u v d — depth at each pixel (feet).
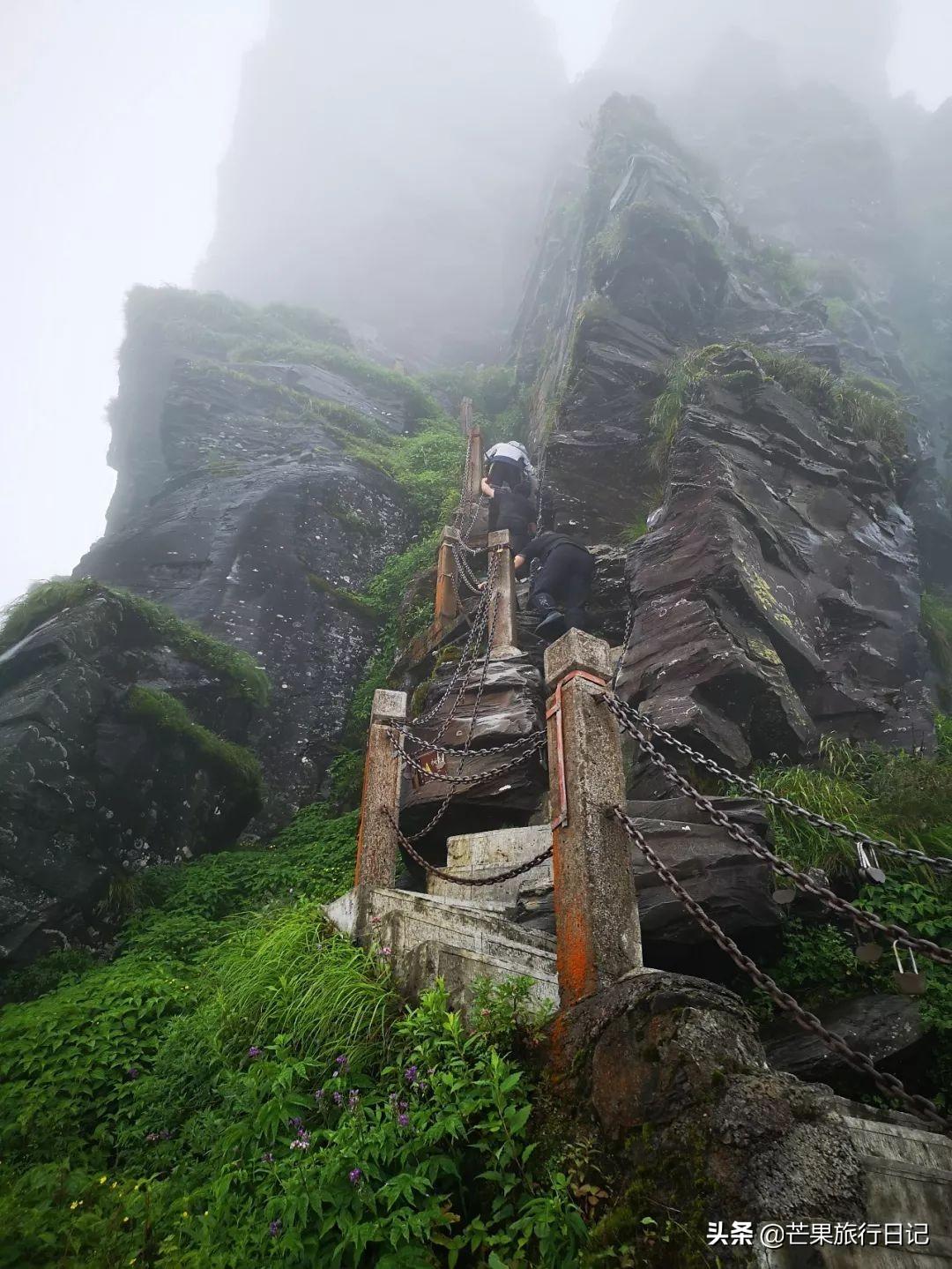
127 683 33.27
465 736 26.21
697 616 27.91
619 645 35.12
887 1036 14.52
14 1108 14.78
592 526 42.75
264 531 50.83
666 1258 8.12
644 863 17.19
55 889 25.95
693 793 10.93
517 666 29.48
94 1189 12.04
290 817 38.81
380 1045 12.85
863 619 31.19
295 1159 10.86
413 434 78.28
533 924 17.94
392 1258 9.29
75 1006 17.88
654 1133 9.06
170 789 30.81
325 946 15.90
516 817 24.75
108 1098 15.12
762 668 26.58
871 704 27.84
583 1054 10.39
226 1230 10.48
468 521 53.06
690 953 16.57
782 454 36.45
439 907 15.33
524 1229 9.22
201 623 44.09
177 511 53.36
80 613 32.63
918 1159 9.23
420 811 24.84
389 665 46.50
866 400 43.06
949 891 18.57
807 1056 14.24
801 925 18.07
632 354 51.24
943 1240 8.34
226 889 27.61
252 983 15.52
